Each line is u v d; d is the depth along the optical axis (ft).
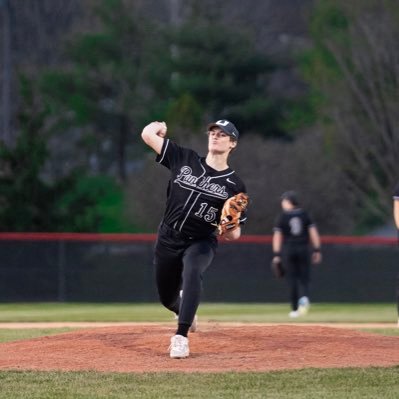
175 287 78.84
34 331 107.96
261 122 367.25
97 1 417.49
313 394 61.82
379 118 309.83
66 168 404.57
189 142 293.64
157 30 408.05
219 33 375.45
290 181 291.38
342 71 323.16
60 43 447.42
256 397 60.85
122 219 307.99
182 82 369.09
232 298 196.75
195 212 74.23
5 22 402.31
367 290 196.13
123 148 425.28
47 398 60.95
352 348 77.41
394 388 63.67
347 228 303.48
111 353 75.66
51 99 408.26
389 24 311.88
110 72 404.57
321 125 324.19
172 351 73.51
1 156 219.61
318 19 362.33
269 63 383.04
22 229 215.31
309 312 167.43
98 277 196.75
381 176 317.22
